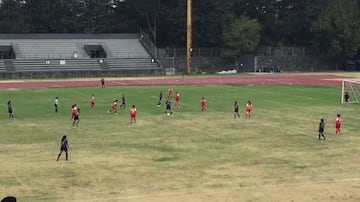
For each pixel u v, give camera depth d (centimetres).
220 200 2423
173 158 3262
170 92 6112
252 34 11031
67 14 11650
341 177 2850
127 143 3716
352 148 3606
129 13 11856
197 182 2720
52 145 3612
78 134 4038
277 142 3788
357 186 2678
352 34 11238
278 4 12669
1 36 10244
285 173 2922
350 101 6181
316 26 11425
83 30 11600
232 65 11369
